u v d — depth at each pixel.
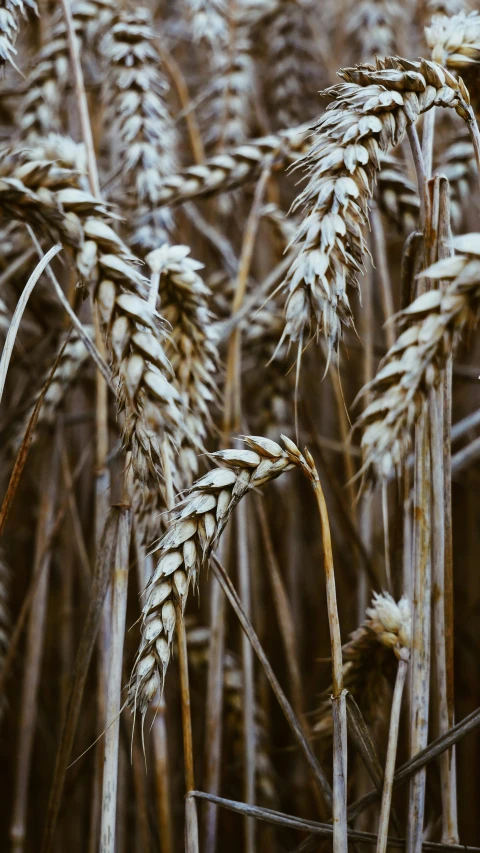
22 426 0.59
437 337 0.41
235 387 0.57
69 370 0.57
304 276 0.42
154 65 0.58
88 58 0.63
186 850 0.46
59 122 0.71
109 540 0.49
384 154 0.44
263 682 0.66
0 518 0.47
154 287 0.47
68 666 0.68
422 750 0.46
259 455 0.44
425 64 0.44
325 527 0.44
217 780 0.55
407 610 0.47
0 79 0.49
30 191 0.46
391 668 0.49
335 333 0.42
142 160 0.56
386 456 0.42
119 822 0.59
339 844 0.45
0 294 0.60
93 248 0.45
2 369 0.44
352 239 0.43
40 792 0.72
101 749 0.56
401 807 0.60
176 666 0.65
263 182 0.58
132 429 0.44
